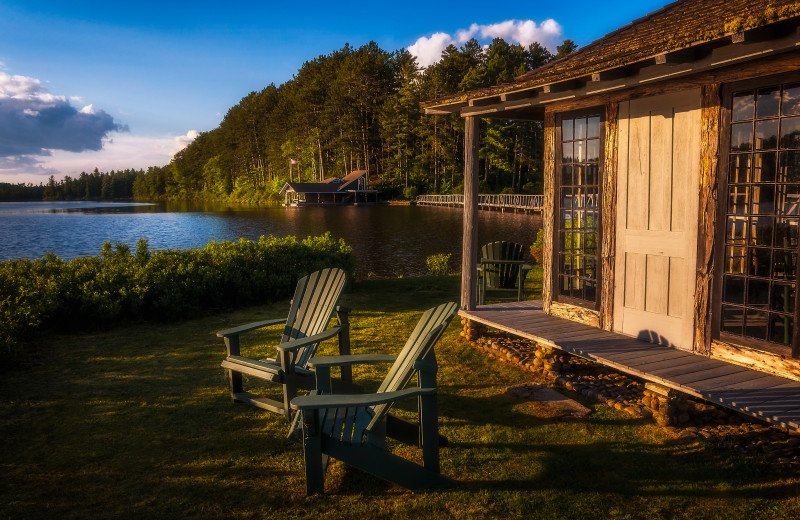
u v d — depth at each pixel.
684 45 3.39
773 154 3.92
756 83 3.86
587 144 5.52
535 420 4.02
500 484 3.12
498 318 5.95
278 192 89.25
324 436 2.97
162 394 4.63
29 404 4.39
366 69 75.69
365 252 22.47
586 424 3.92
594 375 4.99
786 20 2.86
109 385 4.86
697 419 3.96
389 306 8.52
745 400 3.39
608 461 3.37
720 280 4.23
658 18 5.35
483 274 6.95
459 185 65.06
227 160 109.75
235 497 3.00
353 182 72.44
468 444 3.65
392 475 2.98
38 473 3.27
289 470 3.30
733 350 4.15
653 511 2.82
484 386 4.81
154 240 30.73
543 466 3.32
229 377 4.42
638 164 4.92
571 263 5.84
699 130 4.34
